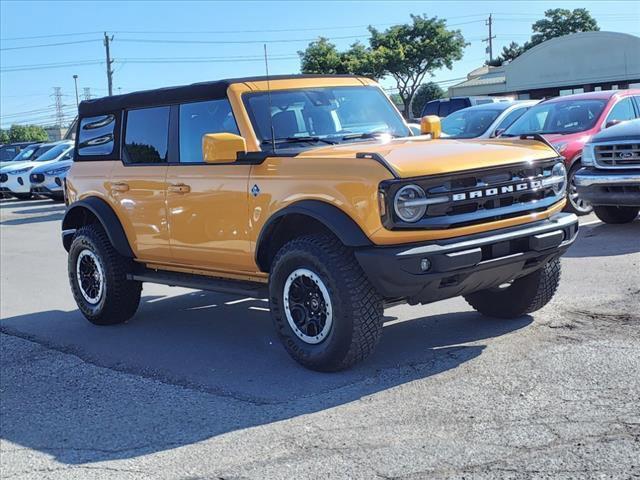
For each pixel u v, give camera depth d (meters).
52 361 6.60
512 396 4.73
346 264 5.20
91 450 4.61
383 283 5.04
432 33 43.72
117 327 7.59
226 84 6.23
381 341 6.19
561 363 5.23
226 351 6.41
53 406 5.47
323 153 5.59
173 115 6.70
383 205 4.97
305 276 5.44
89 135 7.71
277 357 6.09
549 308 6.65
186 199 6.42
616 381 4.81
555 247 5.55
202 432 4.69
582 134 11.48
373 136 6.39
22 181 24.14
